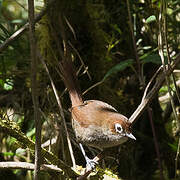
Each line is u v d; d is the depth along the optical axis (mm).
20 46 10258
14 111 10508
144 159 11414
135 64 10664
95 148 9945
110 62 10398
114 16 10477
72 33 10062
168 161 11414
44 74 10211
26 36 10422
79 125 8977
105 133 8742
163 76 7875
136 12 10484
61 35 9867
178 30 10461
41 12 8078
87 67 9820
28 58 10273
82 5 10016
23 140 6961
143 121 11367
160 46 8039
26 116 10586
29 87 10602
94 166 7922
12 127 6938
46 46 10055
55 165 7215
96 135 8812
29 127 10336
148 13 10469
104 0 10375
